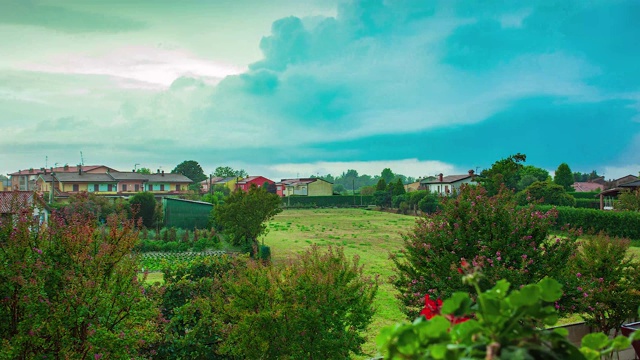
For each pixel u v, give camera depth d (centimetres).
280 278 937
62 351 702
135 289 795
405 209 8062
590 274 1232
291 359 873
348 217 7231
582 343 209
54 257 755
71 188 8206
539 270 1030
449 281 1036
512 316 181
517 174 6481
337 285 928
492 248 1045
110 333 698
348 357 942
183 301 1075
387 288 2130
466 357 171
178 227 4578
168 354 928
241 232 3659
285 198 9919
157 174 9956
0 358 653
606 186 9831
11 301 716
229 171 16312
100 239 810
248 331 888
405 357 182
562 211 4369
